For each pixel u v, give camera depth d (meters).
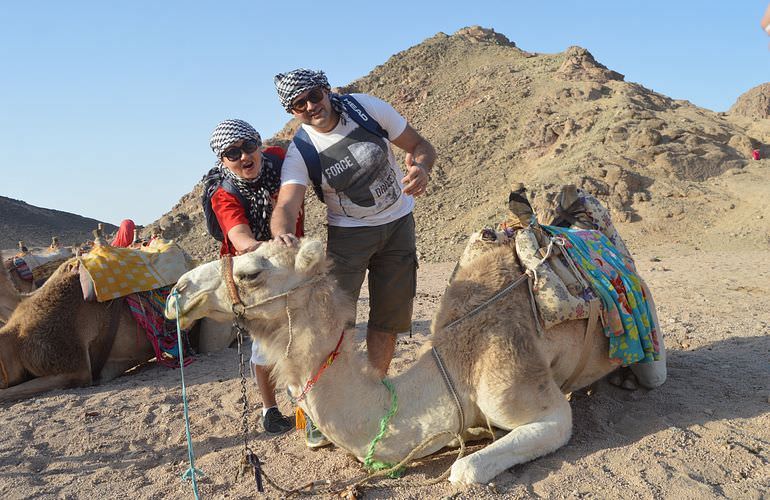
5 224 81.75
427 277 19.23
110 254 7.63
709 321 8.52
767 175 33.72
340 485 4.44
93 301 7.48
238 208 4.89
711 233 29.19
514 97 55.47
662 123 39.25
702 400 5.45
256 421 5.86
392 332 5.48
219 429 5.81
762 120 41.84
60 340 7.26
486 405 4.45
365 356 4.50
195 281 4.27
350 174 4.95
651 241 29.50
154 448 5.55
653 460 4.42
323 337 4.20
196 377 7.49
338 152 4.93
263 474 4.40
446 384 4.46
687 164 35.19
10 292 8.28
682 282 12.97
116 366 7.81
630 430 4.97
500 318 4.60
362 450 4.30
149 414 6.30
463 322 4.63
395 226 5.25
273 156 5.08
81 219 93.94
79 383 7.43
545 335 4.74
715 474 4.25
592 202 6.02
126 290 7.54
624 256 5.80
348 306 4.38
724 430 4.83
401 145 5.30
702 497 3.97
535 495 4.10
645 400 5.54
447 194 44.38
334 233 5.17
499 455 4.29
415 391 4.43
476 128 52.69
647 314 5.45
